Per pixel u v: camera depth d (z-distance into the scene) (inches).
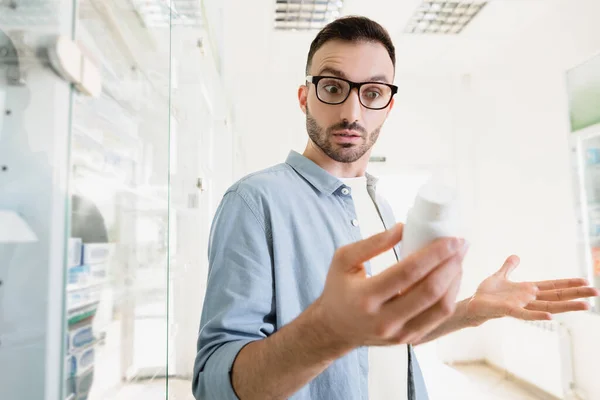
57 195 16.7
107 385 21.0
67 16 17.4
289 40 122.2
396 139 147.9
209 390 18.6
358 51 29.1
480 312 27.2
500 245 131.7
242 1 91.8
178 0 38.9
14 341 15.7
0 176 16.0
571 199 101.3
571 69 101.1
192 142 48.8
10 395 15.6
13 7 16.5
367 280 11.8
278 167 30.5
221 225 24.6
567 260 102.5
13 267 15.8
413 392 30.6
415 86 150.3
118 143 24.0
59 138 16.9
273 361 15.6
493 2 103.8
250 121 149.9
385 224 36.8
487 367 136.1
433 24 114.9
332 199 30.0
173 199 39.9
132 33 26.5
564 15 103.0
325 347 14.0
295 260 25.7
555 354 103.8
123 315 23.3
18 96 16.3
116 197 23.2
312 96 30.3
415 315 12.0
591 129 95.0
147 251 25.7
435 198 13.0
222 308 21.7
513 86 124.8
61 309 16.5
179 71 41.2
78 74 17.6
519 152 122.1
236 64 129.8
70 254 17.9
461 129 149.6
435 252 10.9
